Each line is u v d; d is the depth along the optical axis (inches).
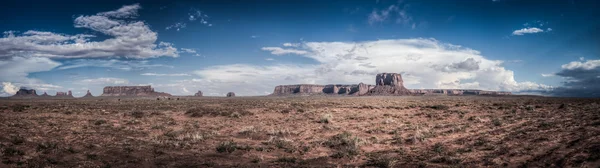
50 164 453.7
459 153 525.7
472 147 571.8
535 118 984.3
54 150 539.5
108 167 447.2
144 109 1868.8
